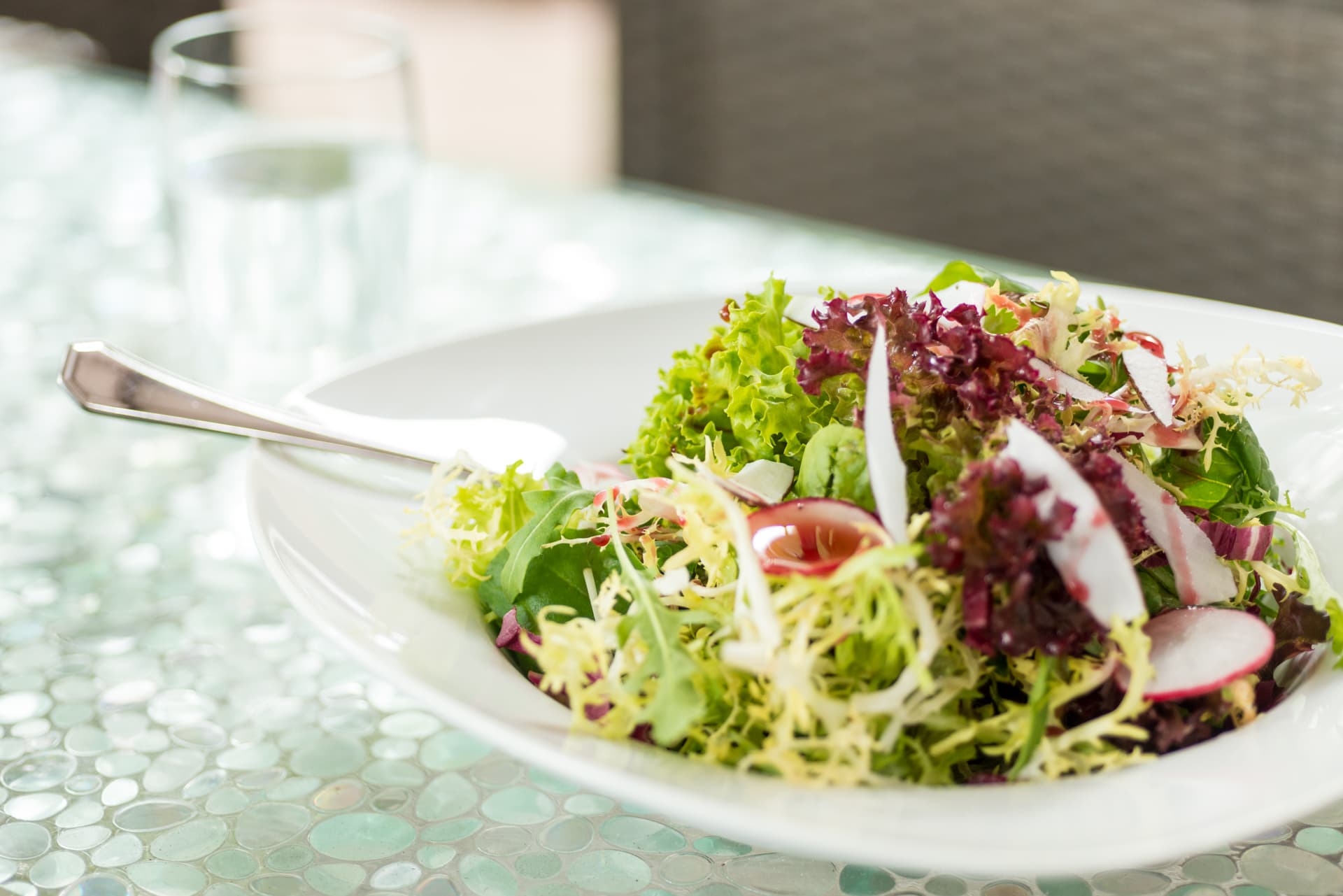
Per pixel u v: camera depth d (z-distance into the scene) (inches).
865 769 16.2
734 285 27.7
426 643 17.6
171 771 18.3
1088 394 19.2
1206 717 17.1
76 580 21.0
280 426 20.0
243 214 25.2
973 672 17.0
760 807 15.6
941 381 18.2
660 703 16.5
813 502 17.7
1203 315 21.8
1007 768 17.1
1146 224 44.3
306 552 18.4
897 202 49.9
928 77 47.4
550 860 17.3
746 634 17.0
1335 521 19.8
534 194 34.6
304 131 25.9
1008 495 16.8
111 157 36.0
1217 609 17.9
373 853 17.3
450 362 21.8
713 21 52.0
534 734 16.4
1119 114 43.6
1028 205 46.6
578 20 95.6
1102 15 42.8
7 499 22.5
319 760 18.4
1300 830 17.3
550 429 21.6
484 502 19.2
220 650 19.9
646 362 22.4
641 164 56.0
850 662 17.0
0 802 17.9
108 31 59.0
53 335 26.6
